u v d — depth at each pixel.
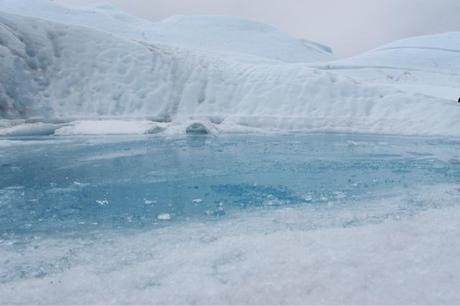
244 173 6.25
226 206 4.33
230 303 1.99
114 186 5.36
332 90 14.12
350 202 4.36
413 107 12.92
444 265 2.33
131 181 5.66
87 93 12.98
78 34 14.86
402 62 47.34
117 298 2.11
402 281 2.14
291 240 2.89
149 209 4.26
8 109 11.31
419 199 4.42
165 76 14.69
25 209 4.28
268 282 2.20
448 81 32.62
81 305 2.05
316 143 9.77
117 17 66.19
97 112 12.55
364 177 5.93
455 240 2.75
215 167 6.72
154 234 3.34
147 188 5.25
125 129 11.33
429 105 12.77
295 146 9.24
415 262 2.39
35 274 2.54
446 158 7.68
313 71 15.13
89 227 3.62
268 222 3.60
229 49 56.72
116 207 4.36
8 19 13.85
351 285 2.12
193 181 5.68
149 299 2.07
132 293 2.16
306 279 2.21
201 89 14.51
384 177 5.92
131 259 2.73
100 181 5.65
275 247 2.76
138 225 3.65
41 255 2.90
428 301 1.92
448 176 5.97
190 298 2.06
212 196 4.82
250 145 9.33
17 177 5.84
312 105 13.52
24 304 2.09
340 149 8.82
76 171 6.28
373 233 2.96
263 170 6.46
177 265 2.54
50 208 4.32
